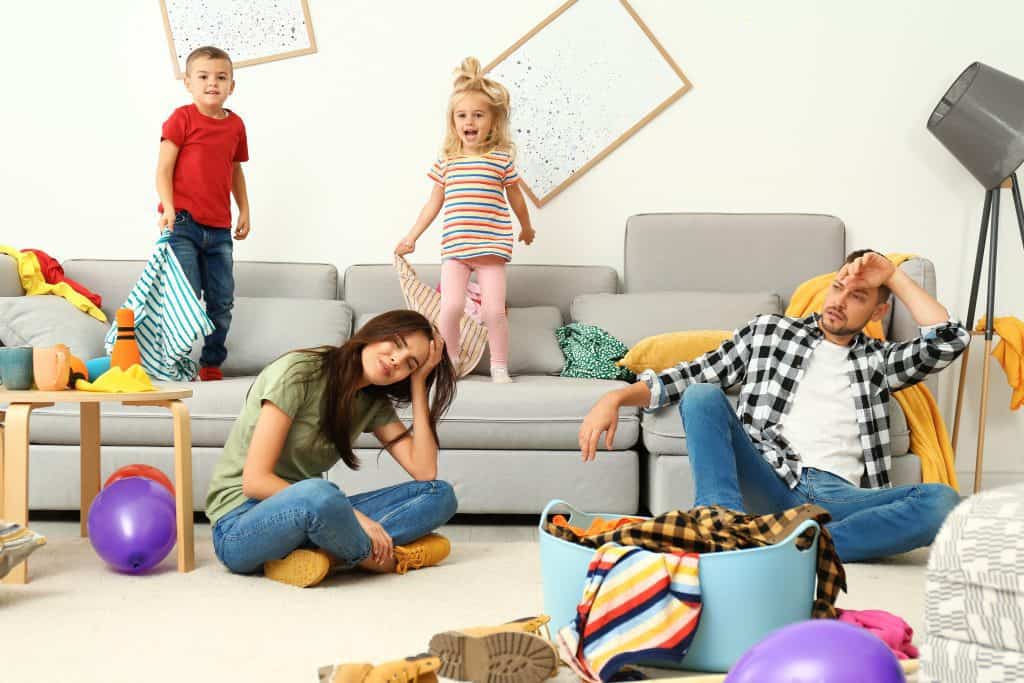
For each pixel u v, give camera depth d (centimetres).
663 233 363
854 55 376
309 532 207
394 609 191
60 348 221
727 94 378
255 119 374
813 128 377
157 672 151
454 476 293
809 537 151
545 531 162
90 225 372
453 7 375
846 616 155
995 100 335
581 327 340
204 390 291
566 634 144
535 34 376
